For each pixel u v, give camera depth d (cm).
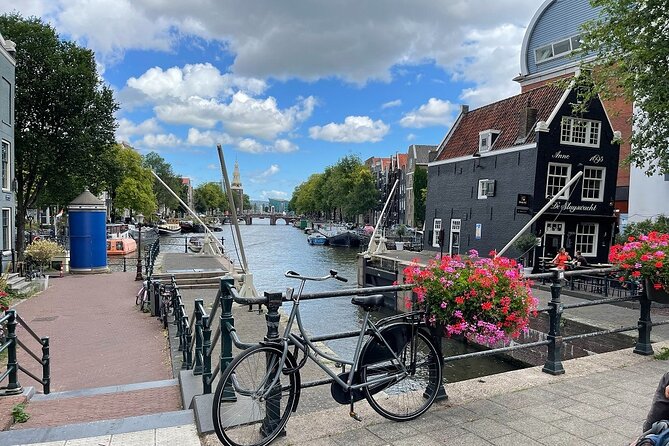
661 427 204
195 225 7931
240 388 304
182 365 713
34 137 2552
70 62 2778
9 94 1898
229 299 369
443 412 375
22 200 2655
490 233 2314
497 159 2272
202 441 319
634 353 557
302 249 4972
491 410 380
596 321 1048
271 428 321
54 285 1678
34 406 525
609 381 457
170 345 855
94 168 2853
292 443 321
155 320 1121
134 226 5409
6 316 517
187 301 1395
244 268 1395
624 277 559
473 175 2453
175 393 575
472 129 2652
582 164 2081
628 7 1030
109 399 552
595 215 2095
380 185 7225
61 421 471
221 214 13375
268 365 316
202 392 500
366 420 357
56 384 692
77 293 1511
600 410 384
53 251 2011
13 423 458
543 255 2022
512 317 369
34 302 1354
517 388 432
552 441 328
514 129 2269
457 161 2584
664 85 962
